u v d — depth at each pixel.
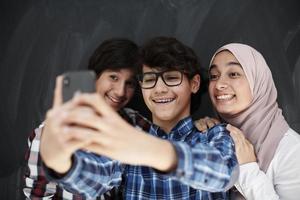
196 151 0.69
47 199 1.12
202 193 0.97
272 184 1.09
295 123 1.35
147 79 1.03
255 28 1.37
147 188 0.99
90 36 1.40
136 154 0.59
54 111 0.55
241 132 1.11
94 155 0.83
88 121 0.55
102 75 1.18
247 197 1.06
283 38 1.36
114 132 0.56
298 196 1.09
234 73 1.15
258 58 1.18
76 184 0.74
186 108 1.06
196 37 1.38
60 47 1.41
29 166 1.13
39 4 1.41
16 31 1.42
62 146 0.58
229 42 1.37
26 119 1.41
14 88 1.42
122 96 1.19
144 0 1.39
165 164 0.63
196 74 1.09
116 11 1.39
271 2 1.37
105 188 0.86
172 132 1.04
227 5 1.37
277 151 1.14
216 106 1.19
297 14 1.36
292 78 1.36
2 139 1.42
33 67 1.41
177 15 1.38
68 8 1.41
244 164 1.06
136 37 1.39
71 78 0.59
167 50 1.01
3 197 1.42
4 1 1.42
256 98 1.17
